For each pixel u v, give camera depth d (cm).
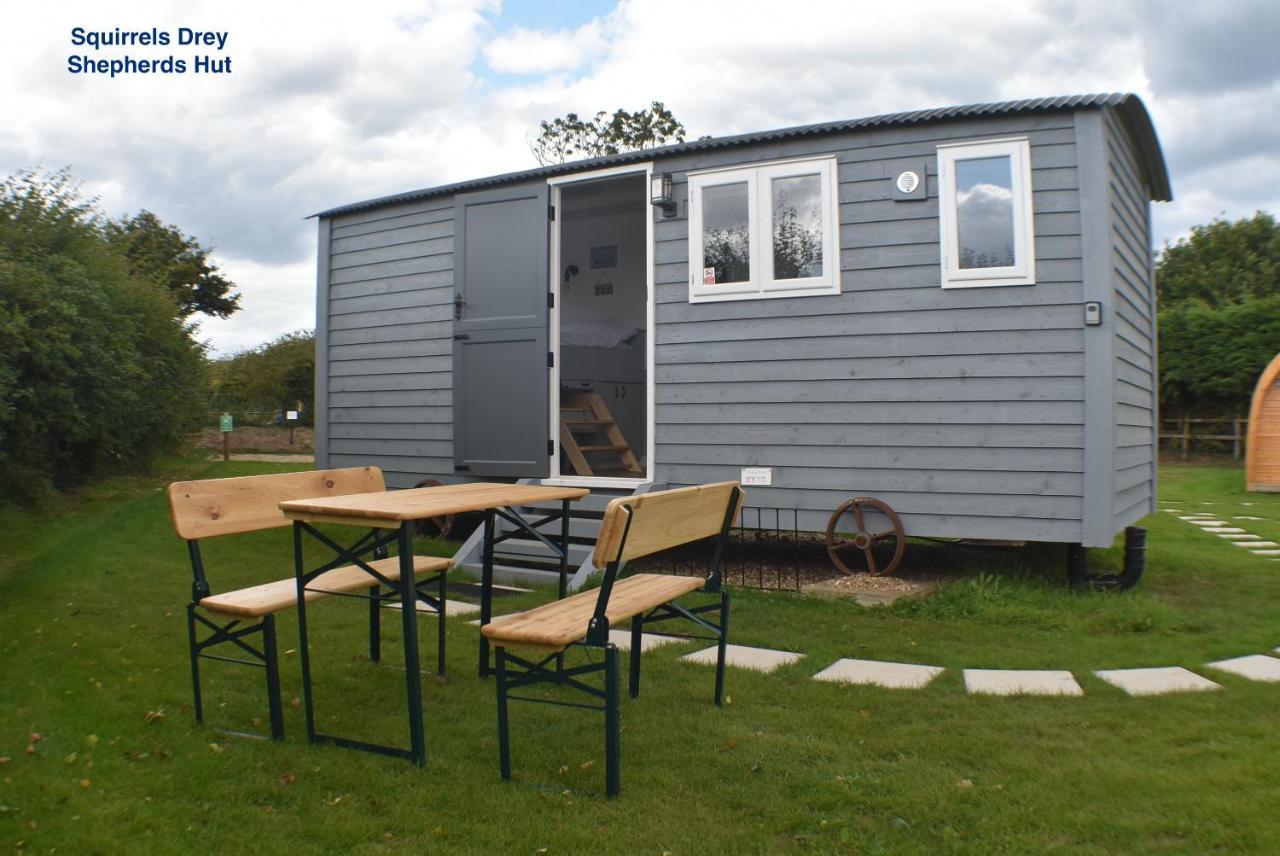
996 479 621
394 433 876
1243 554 822
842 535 829
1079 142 607
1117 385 629
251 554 773
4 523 825
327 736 355
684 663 467
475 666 461
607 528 303
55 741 346
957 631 543
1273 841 257
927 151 645
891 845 266
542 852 266
